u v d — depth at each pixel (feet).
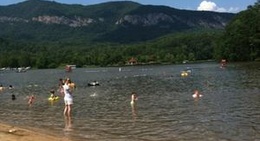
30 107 159.33
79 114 132.16
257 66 428.97
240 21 628.69
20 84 344.08
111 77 383.86
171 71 458.50
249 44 599.98
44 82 358.64
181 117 117.91
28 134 91.91
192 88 216.33
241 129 96.12
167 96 180.34
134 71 514.68
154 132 96.63
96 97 192.13
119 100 173.06
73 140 87.71
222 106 136.87
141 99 172.55
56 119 122.11
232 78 274.36
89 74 492.13
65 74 530.68
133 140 87.92
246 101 146.41
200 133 93.61
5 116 133.69
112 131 99.14
